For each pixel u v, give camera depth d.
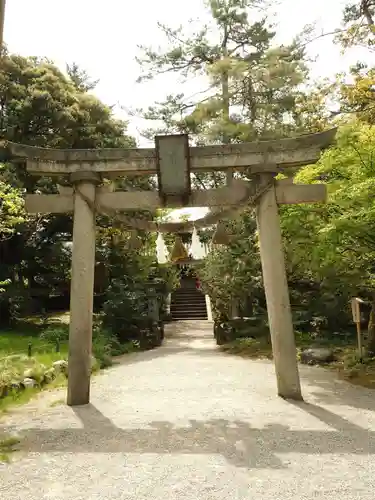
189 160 6.46
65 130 16.52
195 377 8.34
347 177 7.79
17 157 6.71
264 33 16.16
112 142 18.02
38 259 17.70
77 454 4.18
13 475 3.67
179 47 16.80
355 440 4.48
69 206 6.84
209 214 7.74
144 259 18.22
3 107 16.05
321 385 7.48
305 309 14.37
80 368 6.33
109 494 3.27
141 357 11.85
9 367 7.56
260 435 4.68
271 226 6.60
